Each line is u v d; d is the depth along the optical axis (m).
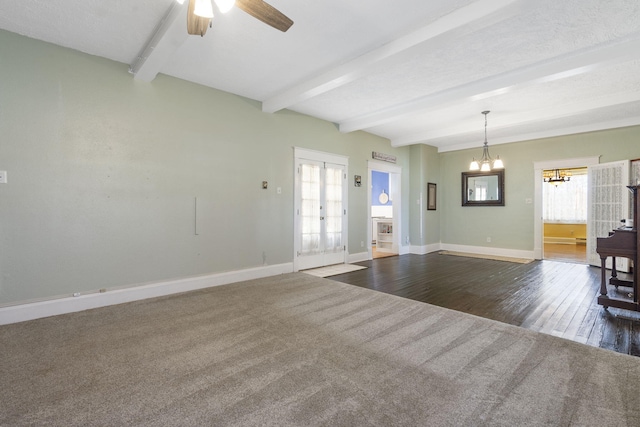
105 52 3.25
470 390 1.78
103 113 3.33
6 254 2.83
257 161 4.66
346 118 5.57
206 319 2.92
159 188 3.72
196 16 1.91
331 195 5.77
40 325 2.76
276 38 2.99
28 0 2.42
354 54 3.31
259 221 4.69
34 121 2.95
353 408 1.61
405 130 6.34
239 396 1.72
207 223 4.13
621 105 4.36
